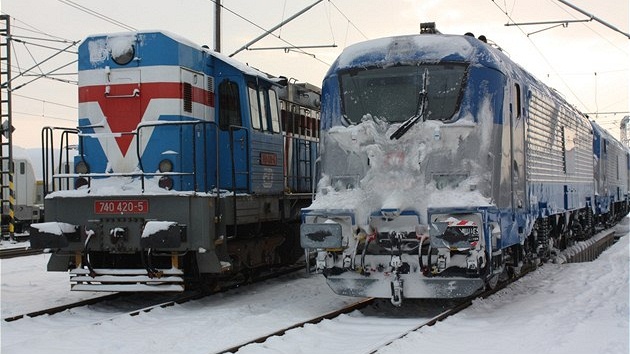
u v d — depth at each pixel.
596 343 6.88
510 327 7.86
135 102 10.20
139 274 9.52
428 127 8.82
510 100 9.73
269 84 12.25
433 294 8.65
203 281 10.52
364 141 9.05
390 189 8.75
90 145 10.34
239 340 7.56
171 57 10.16
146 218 9.49
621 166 30.72
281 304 9.95
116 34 10.34
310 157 14.65
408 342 7.09
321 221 8.96
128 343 7.44
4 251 18.95
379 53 9.34
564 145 14.76
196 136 10.57
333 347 7.20
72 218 9.77
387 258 8.77
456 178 8.70
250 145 11.20
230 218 10.20
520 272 12.38
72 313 9.31
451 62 9.02
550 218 14.23
